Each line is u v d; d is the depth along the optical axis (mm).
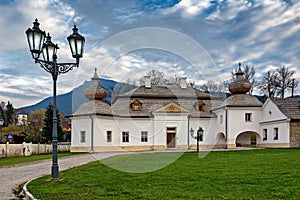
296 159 12922
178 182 7688
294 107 26328
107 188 7234
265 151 19984
